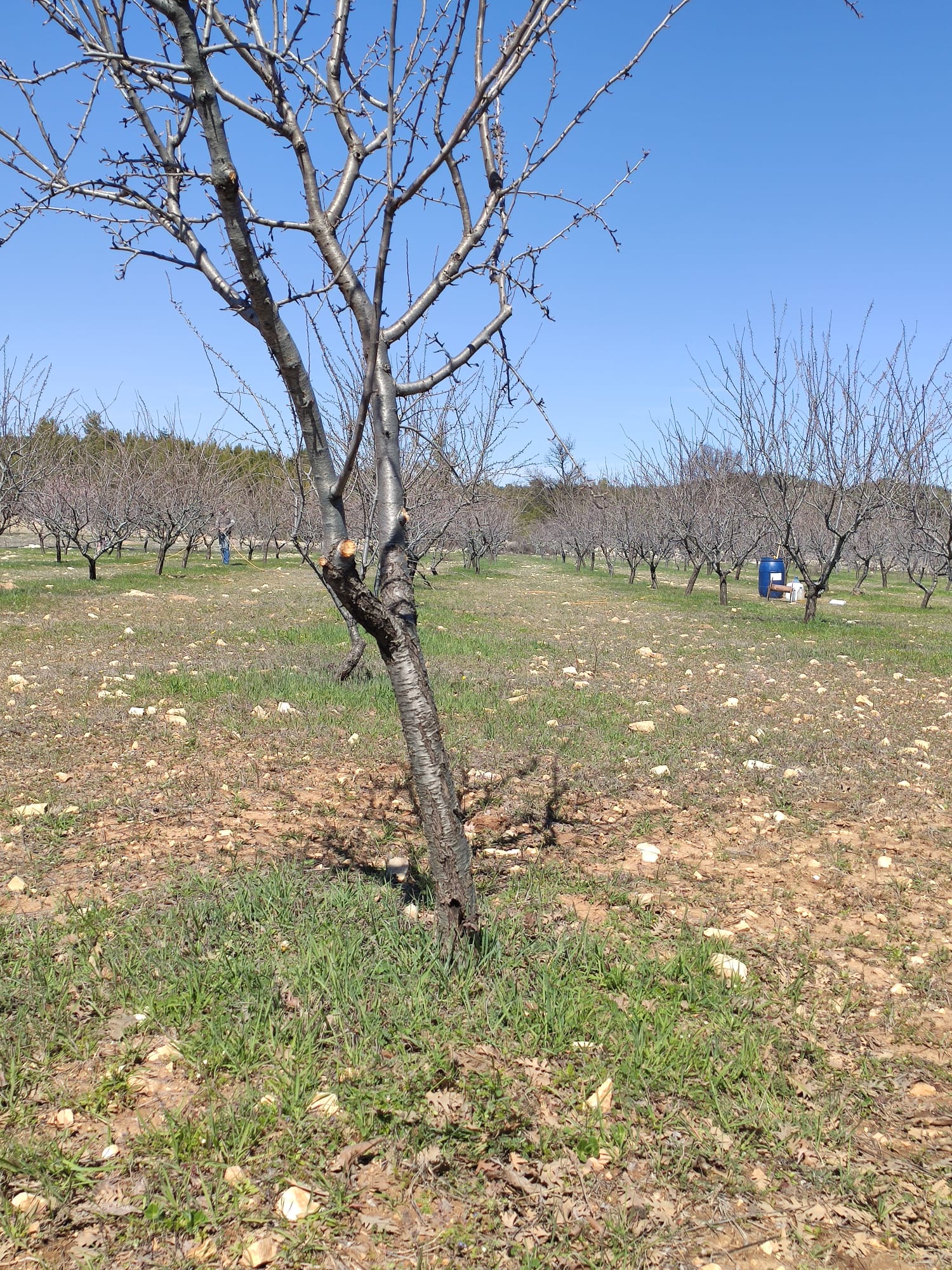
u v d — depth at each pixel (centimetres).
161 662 923
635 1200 223
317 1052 272
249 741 629
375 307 249
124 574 2211
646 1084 265
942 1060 288
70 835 445
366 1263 203
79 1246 203
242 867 410
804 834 493
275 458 784
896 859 460
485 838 476
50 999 292
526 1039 282
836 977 338
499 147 338
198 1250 203
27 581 1867
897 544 2691
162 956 321
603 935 360
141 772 551
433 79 278
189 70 244
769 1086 268
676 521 2323
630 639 1281
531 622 1476
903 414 1584
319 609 1498
